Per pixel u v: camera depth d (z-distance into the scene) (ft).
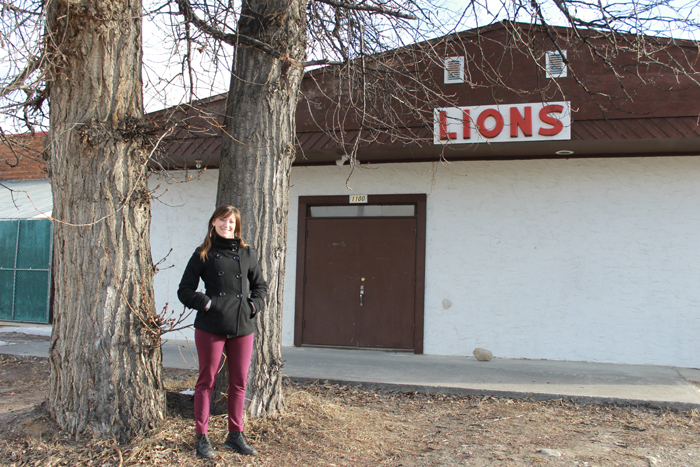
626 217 24.41
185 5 15.84
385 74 20.36
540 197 25.36
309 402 16.48
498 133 22.50
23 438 11.91
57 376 12.46
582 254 24.77
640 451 13.39
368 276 27.20
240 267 12.28
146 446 11.96
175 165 28.63
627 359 23.98
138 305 12.57
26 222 35.55
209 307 11.76
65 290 12.31
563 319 24.76
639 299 24.07
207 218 29.45
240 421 12.41
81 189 12.09
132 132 12.38
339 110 24.22
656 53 21.62
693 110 21.12
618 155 24.48
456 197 26.30
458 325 25.85
